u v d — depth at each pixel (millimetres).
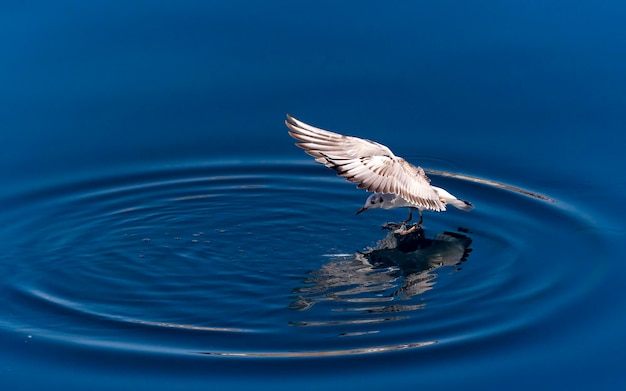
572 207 16016
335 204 16453
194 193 16656
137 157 17484
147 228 15547
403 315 12836
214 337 12352
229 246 15016
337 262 14547
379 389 11219
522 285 13672
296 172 17312
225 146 17766
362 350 11984
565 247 14852
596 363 11766
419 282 13789
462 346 12047
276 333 12398
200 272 14172
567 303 13125
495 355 11883
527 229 15469
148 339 12320
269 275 14070
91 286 13781
